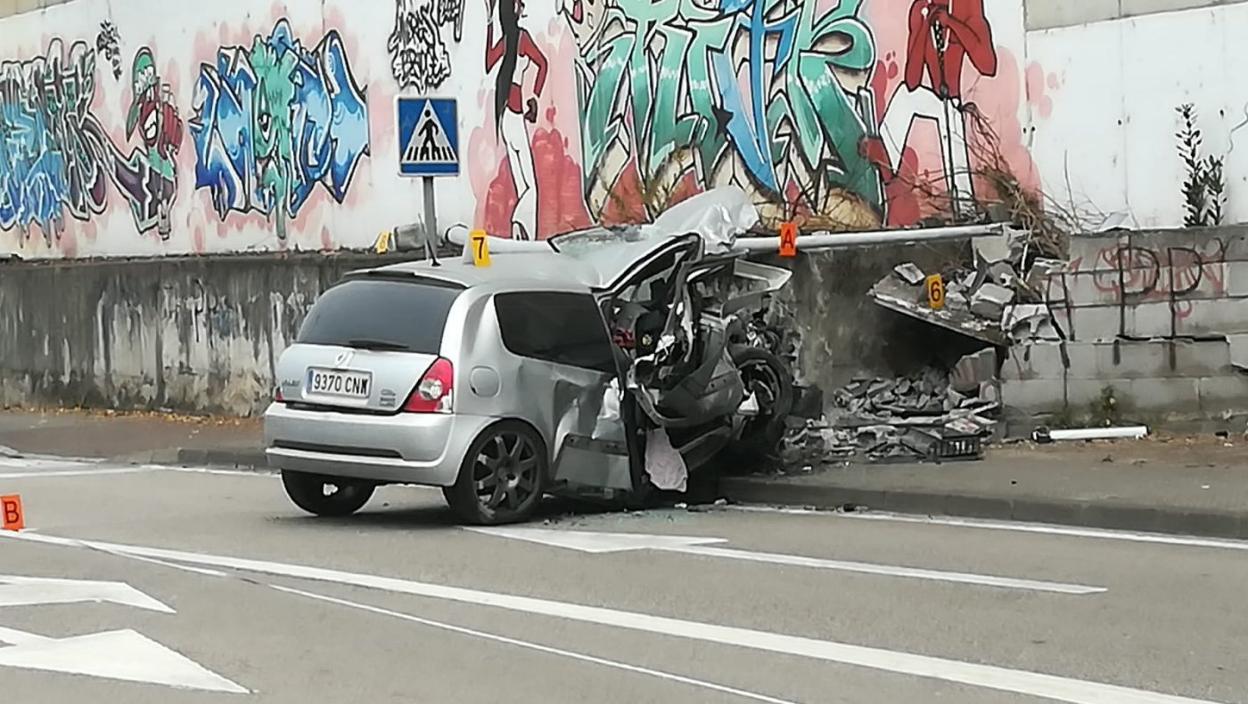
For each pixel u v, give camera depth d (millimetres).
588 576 9781
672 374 12625
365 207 22531
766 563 10195
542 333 12258
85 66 27375
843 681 7137
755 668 7398
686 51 18906
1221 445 14289
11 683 7227
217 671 7445
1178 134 15328
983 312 15734
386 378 11805
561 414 12273
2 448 20438
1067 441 15055
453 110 15406
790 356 14859
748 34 18344
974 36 16625
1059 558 10281
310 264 21109
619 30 19531
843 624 8312
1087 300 15305
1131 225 15641
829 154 17688
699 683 7137
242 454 17922
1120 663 7406
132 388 24047
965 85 16688
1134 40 15586
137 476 16828
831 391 16000
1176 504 11477
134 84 26344
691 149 18875
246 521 12633
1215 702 6723
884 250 16328
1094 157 15875
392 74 22062
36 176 28625
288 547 11109
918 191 16984
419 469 11680
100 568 10297
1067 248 15758
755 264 14891
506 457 11992
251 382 22125
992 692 6918
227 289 22344
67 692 7066
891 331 16234
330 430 11930
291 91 23547
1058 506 11891
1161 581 9422
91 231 27500
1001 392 15648
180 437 20312
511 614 8664
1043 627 8180
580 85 19938
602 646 7883
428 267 12555
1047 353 15461
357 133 22562
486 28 21000
